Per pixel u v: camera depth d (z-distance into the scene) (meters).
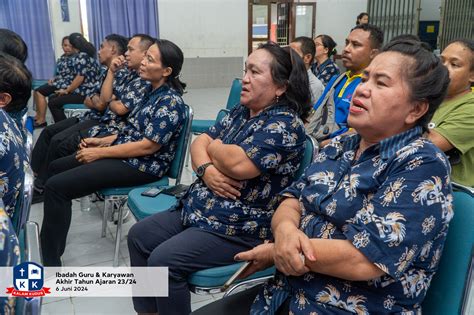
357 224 0.87
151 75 2.08
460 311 0.90
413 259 0.81
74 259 2.19
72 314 1.76
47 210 1.95
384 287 0.86
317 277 0.93
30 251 1.03
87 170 1.98
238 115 1.58
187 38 7.96
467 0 5.84
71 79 4.73
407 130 0.91
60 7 6.38
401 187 0.82
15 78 1.66
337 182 0.98
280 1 8.38
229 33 8.24
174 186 1.99
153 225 1.54
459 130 1.49
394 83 0.87
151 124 2.01
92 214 2.76
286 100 1.42
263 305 1.05
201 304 1.85
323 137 2.14
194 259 1.34
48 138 3.04
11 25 5.99
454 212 0.92
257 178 1.37
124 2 6.81
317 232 0.98
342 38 8.87
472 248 0.88
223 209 1.39
